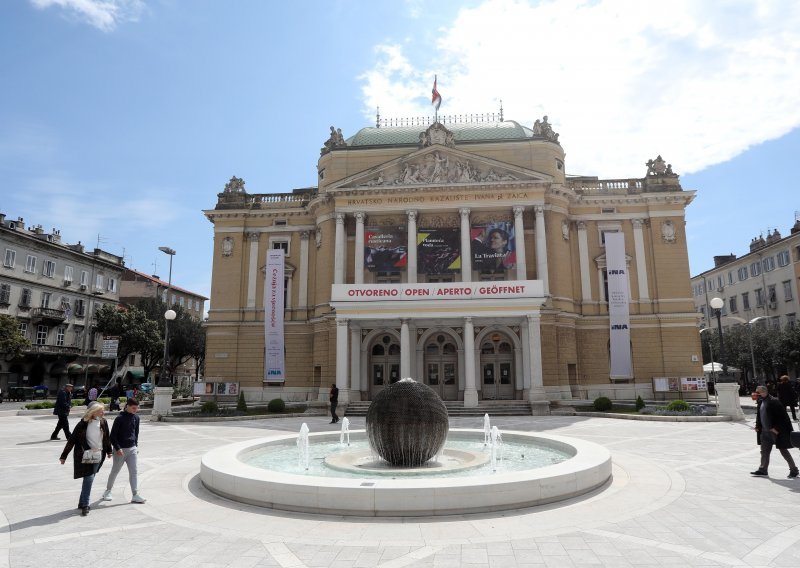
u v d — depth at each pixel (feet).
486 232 120.16
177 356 211.61
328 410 103.76
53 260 189.78
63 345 189.78
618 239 122.93
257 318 136.05
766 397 40.70
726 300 210.38
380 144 133.08
